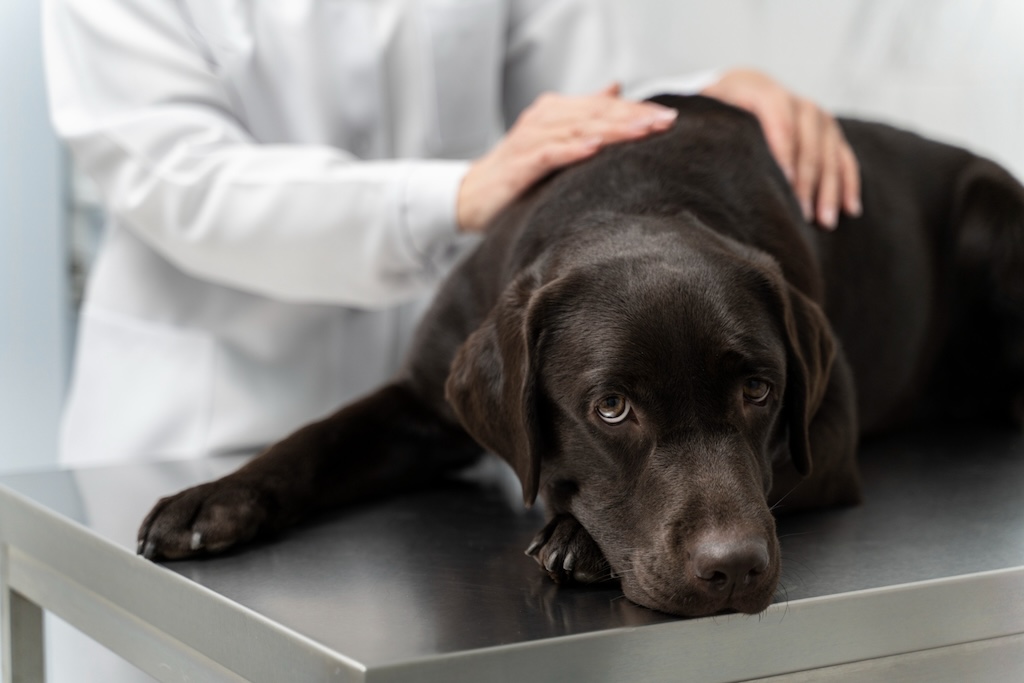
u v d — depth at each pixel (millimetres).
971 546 1515
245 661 1256
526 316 1541
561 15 2990
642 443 1441
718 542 1251
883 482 1970
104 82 2367
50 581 1741
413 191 2172
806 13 3516
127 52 2363
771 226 1962
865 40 3656
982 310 2639
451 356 2000
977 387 2717
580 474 1521
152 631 1477
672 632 1209
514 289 1663
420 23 2680
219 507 1553
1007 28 3674
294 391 2582
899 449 2312
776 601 1260
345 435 1875
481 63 2777
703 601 1254
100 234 3611
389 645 1109
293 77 2545
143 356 2539
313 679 1124
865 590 1298
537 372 1568
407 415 1999
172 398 2500
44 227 3510
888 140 2684
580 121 2109
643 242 1648
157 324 2543
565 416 1530
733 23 3350
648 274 1528
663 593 1287
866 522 1668
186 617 1380
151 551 1488
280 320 2568
